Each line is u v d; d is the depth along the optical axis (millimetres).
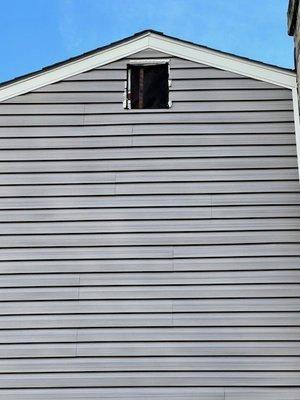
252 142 7164
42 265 6824
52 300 6695
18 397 6375
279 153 7105
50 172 7168
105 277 6762
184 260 6781
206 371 6391
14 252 6871
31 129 7336
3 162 7211
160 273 6746
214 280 6691
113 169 7148
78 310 6652
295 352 6402
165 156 7164
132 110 7363
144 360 6461
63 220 6980
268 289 6625
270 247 6777
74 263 6824
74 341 6551
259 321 6520
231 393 6301
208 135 7223
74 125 7336
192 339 6500
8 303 6688
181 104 7359
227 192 7000
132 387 6379
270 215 6891
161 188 7055
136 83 7578
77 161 7199
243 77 7426
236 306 6586
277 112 7270
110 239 6895
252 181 7027
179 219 6934
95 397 6359
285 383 6305
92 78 7508
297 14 7105
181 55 7539
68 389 6398
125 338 6539
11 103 7434
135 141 7242
